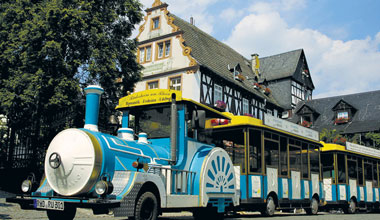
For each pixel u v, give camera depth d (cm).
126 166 669
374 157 2231
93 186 627
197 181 823
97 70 1481
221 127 1106
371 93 4581
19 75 1405
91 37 1496
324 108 4691
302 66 4700
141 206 634
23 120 1423
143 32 2823
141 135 786
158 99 845
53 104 1363
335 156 1825
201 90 2503
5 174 1404
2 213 927
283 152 1372
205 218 947
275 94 4397
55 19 1424
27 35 1405
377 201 2195
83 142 641
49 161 646
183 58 2566
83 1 1519
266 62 4719
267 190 1236
